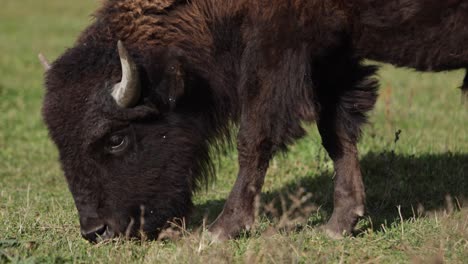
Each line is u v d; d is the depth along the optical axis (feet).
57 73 67.97
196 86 70.59
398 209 75.15
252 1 67.46
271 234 65.77
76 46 69.97
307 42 67.31
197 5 70.59
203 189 80.23
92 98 66.59
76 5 369.09
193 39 70.03
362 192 73.61
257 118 68.74
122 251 64.75
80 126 66.54
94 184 67.51
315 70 71.41
